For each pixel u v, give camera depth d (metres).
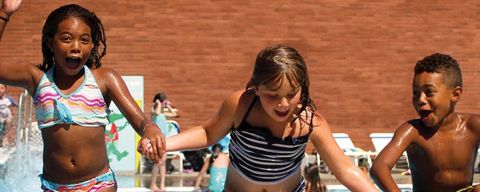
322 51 20.92
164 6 20.39
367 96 21.02
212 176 13.45
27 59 20.00
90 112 5.50
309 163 17.47
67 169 5.52
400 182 16.03
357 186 4.97
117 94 5.56
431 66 5.75
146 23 20.31
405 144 5.83
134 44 20.25
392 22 21.14
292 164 5.08
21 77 5.50
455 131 5.87
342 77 20.97
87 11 5.51
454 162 5.84
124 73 20.22
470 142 5.86
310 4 20.86
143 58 20.27
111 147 16.91
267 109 4.64
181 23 20.42
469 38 21.33
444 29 21.28
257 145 4.95
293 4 20.83
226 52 20.56
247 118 4.94
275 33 20.73
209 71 20.50
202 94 20.45
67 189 5.55
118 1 20.22
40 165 14.33
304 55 20.84
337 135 18.69
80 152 5.51
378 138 18.75
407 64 21.16
